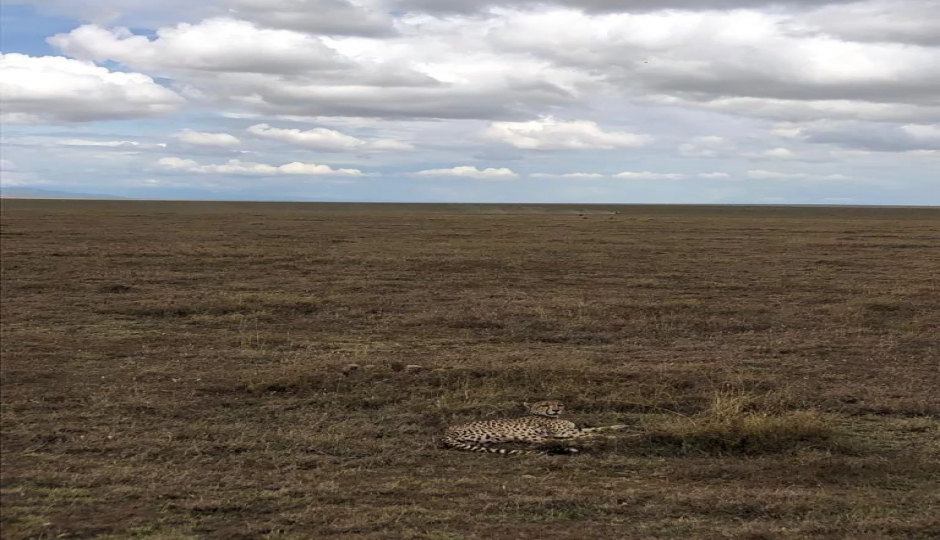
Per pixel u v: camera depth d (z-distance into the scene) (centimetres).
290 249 2572
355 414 717
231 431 649
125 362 914
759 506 489
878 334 1152
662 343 1091
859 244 3031
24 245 2577
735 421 637
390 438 646
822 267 2142
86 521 459
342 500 497
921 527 459
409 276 1856
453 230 3981
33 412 698
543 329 1182
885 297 1509
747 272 2008
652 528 455
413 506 486
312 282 1727
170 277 1769
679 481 545
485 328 1197
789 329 1193
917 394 793
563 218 6125
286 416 702
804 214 8619
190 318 1255
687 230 4119
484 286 1692
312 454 596
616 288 1680
